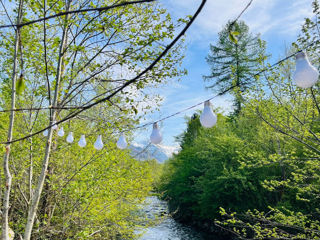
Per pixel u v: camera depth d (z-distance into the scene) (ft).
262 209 35.65
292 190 29.99
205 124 4.91
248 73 70.03
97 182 18.02
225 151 41.88
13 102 12.23
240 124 46.98
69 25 16.74
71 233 19.16
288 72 23.04
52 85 16.90
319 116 22.21
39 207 19.34
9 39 17.92
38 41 17.56
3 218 11.85
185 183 53.78
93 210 19.35
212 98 5.01
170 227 48.60
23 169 17.70
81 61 20.20
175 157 78.54
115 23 17.92
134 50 18.31
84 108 5.15
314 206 27.02
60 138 21.03
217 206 40.47
